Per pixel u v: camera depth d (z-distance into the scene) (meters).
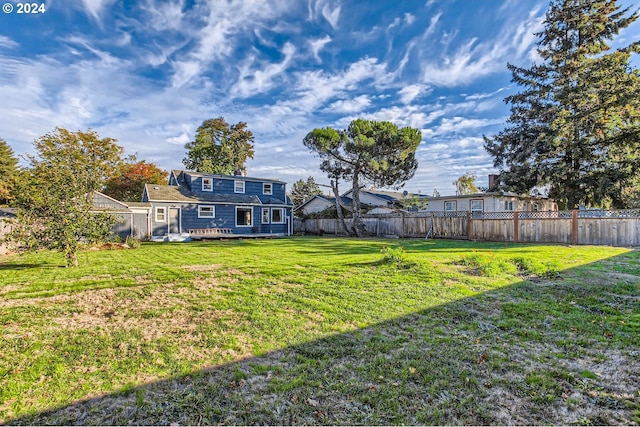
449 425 2.10
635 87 15.13
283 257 10.23
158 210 19.95
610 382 2.58
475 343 3.35
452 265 7.70
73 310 4.63
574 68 18.31
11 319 4.22
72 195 8.97
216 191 23.83
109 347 3.34
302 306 4.68
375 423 2.13
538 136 18.69
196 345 3.38
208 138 38.12
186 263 9.19
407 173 21.89
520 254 9.87
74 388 2.57
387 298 5.03
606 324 3.82
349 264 8.34
